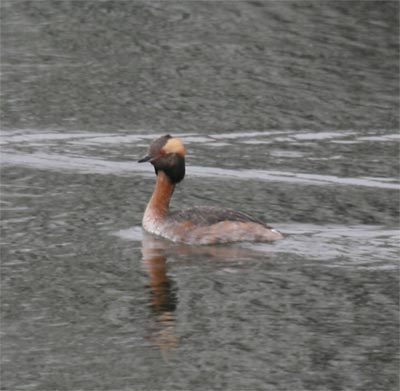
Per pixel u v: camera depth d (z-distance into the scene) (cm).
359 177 8469
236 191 8081
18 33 11831
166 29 11975
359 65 11169
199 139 9388
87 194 7919
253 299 6134
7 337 5756
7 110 9962
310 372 5438
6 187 8056
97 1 12775
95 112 9969
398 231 7144
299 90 10581
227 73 10938
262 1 12750
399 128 9762
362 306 6062
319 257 6650
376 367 5488
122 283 6322
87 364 5478
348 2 12719
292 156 8994
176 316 5944
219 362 5506
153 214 7081
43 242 6944
